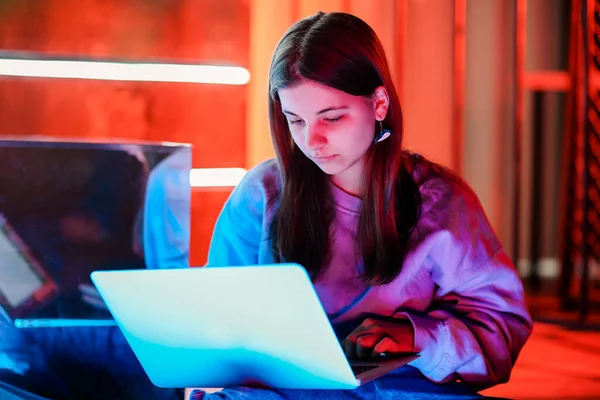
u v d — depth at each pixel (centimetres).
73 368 125
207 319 102
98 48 322
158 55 329
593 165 391
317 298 92
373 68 117
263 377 109
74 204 123
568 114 390
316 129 116
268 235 133
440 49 390
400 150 125
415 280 131
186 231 125
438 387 126
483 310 129
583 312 351
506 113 424
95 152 123
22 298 123
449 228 129
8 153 121
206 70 333
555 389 232
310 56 112
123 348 126
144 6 325
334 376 100
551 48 443
